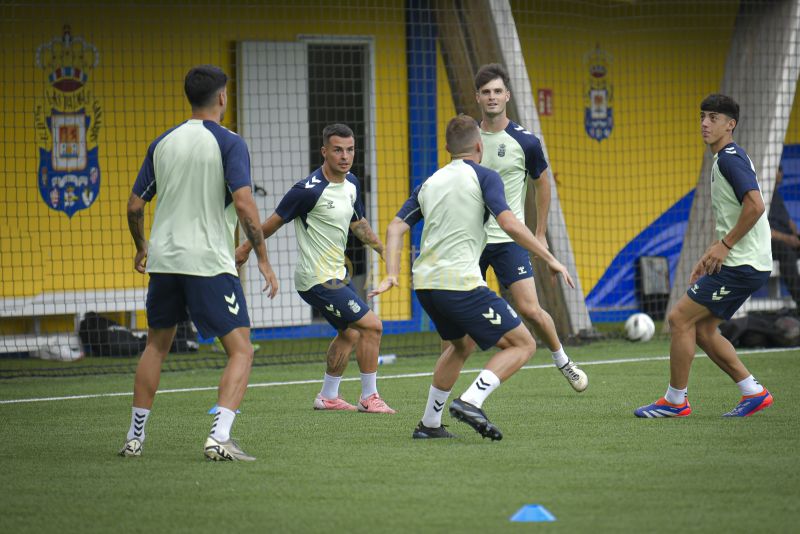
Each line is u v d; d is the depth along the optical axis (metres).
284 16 37.75
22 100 35.59
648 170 42.81
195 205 15.97
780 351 30.97
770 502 12.96
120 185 36.53
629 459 15.73
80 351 33.28
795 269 37.31
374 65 38.44
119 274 36.56
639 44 42.56
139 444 16.72
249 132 37.44
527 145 21.73
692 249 36.59
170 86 37.03
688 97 43.41
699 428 18.52
